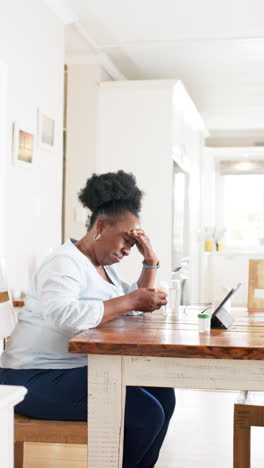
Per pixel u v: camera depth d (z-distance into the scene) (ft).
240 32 14.28
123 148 16.47
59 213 12.66
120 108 16.47
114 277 7.04
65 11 12.63
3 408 2.86
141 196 6.52
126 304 5.92
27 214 10.93
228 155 27.96
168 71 17.83
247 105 22.24
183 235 19.17
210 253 26.48
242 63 16.89
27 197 10.93
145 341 5.12
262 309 8.14
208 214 27.68
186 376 5.12
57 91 12.52
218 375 5.08
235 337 5.43
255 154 27.45
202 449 8.98
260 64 16.97
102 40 15.03
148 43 15.19
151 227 16.35
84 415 5.70
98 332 5.59
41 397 5.74
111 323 6.26
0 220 9.65
